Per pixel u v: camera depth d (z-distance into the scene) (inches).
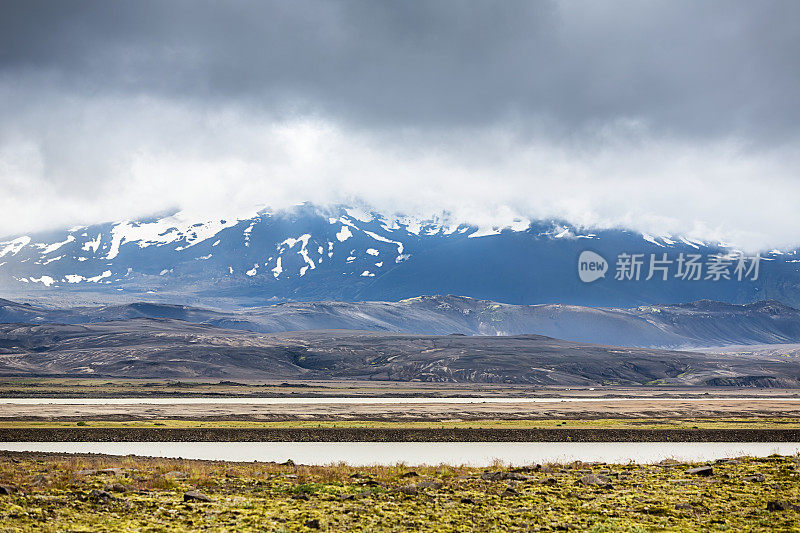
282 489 2346.2
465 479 2554.1
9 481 2314.2
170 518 1870.1
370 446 6003.9
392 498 2165.4
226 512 1946.4
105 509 1940.2
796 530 1782.7
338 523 1825.8
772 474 2598.4
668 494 2256.4
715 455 5378.9
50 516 1824.6
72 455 4404.5
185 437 6353.3
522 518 1929.1
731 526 1836.9
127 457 4178.2
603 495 2247.8
